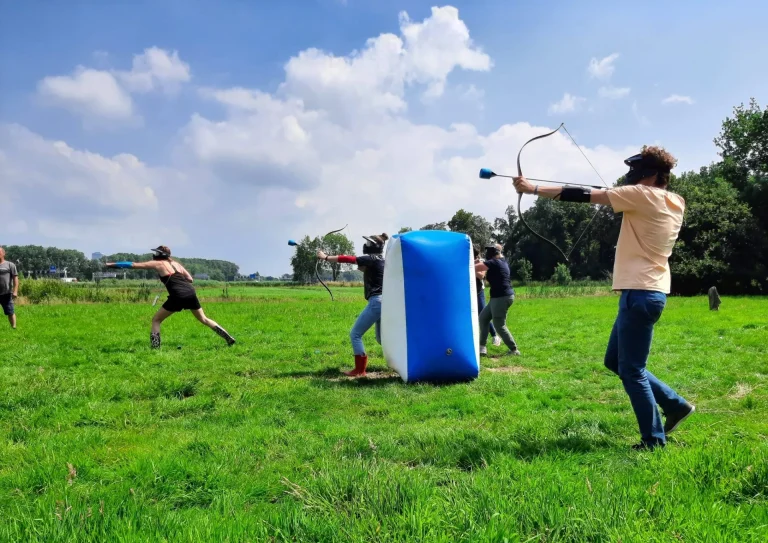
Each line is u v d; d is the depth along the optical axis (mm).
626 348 3980
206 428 4934
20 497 3291
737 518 2592
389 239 7531
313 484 3178
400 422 5242
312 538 2545
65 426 5027
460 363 7051
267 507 3072
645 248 3896
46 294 24219
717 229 35188
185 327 13633
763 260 35469
